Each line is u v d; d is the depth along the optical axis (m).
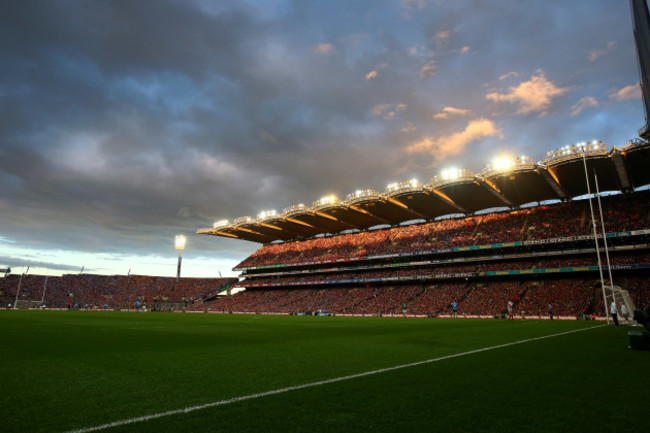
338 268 78.25
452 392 7.10
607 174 52.84
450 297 59.31
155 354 12.93
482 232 65.81
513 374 8.90
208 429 5.05
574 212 60.62
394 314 59.91
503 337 19.30
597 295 48.94
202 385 7.83
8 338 18.23
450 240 67.00
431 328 27.42
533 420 5.41
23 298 87.31
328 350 14.09
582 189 59.84
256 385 7.82
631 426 5.14
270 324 33.66
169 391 7.29
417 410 5.91
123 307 89.31
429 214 75.62
